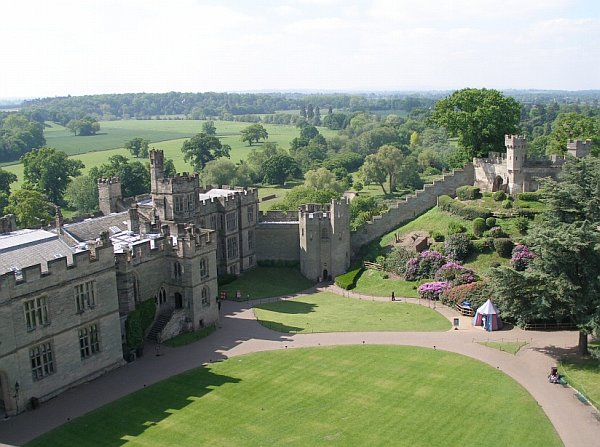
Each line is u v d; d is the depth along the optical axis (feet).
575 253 232.12
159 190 354.13
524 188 400.26
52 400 214.28
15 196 480.23
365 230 420.36
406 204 430.20
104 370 238.27
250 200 413.18
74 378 225.35
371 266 393.29
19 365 203.31
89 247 238.48
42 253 230.07
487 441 181.98
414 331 282.15
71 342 223.30
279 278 399.44
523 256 329.52
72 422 196.85
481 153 445.37
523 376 228.02
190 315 283.18
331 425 193.06
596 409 201.16
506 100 450.30
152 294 279.08
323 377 230.89
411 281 362.33
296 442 182.60
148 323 272.92
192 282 280.31
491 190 426.92
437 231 392.88
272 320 304.71
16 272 212.43
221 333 285.02
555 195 255.29
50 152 623.77
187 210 359.66
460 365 239.30
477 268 345.10
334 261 396.16
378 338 273.54
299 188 544.62
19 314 202.39
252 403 209.56
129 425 194.80
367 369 237.66
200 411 204.03
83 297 228.22
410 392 216.13
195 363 247.70
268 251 424.05
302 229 398.62
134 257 265.75
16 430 192.24
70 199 602.03
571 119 498.28
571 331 274.98
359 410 203.21
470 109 454.81
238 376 233.14
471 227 378.73
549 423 192.65
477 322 285.64
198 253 282.77
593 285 233.96
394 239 407.64
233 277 387.75
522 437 184.14
